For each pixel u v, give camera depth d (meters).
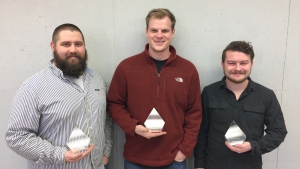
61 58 1.20
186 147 1.39
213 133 1.47
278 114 1.41
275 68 1.69
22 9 1.57
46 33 1.60
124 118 1.37
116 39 1.63
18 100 1.09
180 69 1.41
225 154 1.43
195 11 1.62
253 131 1.39
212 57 1.67
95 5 1.59
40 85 1.12
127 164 1.50
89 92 1.25
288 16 1.63
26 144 1.06
